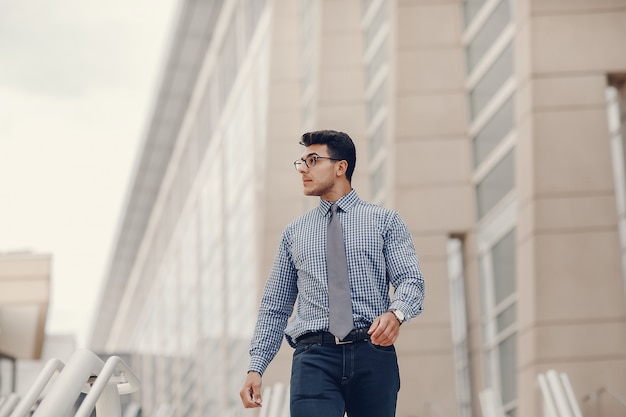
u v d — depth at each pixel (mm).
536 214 15375
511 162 17750
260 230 28516
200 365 46812
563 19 15875
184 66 42938
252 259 33875
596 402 14547
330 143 4371
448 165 19703
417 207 19594
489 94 18938
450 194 19625
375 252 4207
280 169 28672
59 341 47938
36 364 30797
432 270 19438
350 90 25281
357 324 4113
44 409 3725
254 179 33844
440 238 19516
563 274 15164
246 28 36000
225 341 39969
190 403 49312
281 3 30469
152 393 63219
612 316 14992
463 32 20328
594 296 15078
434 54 20203
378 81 24219
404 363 19328
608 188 15367
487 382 18797
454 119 19906
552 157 15484
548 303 15117
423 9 20391
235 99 39906
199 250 48844
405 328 19453
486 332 18938
